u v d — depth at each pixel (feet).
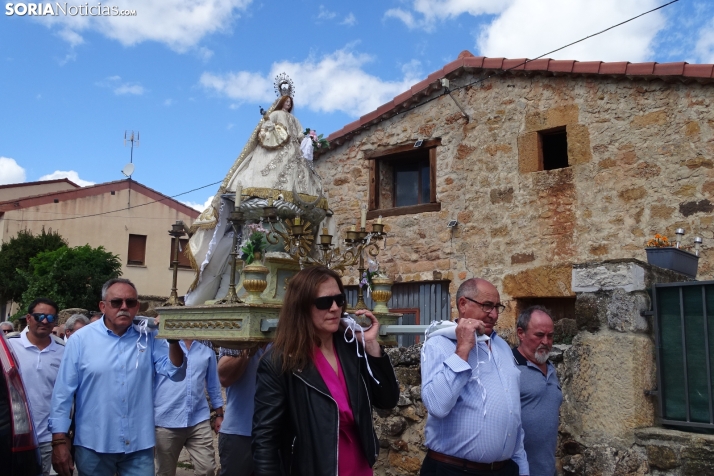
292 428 8.95
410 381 17.58
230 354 12.42
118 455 12.52
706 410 13.07
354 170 34.71
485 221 30.01
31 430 10.03
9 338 16.72
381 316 12.41
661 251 17.78
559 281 27.30
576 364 14.49
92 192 77.00
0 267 68.28
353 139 34.96
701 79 24.68
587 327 14.52
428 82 32.12
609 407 13.85
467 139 31.04
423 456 16.83
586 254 27.02
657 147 25.81
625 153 26.55
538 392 12.01
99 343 12.69
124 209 78.38
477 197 30.40
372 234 13.34
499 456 10.30
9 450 9.22
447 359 10.16
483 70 30.60
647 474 13.14
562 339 20.83
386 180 34.35
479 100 30.86
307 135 13.96
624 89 26.86
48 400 16.38
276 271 11.98
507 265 29.04
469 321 10.33
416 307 32.01
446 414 10.09
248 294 11.55
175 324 11.44
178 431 17.26
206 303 11.32
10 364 10.09
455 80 31.63
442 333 10.81
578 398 14.33
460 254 30.53
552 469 12.03
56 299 57.21
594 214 27.04
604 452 13.65
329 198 35.29
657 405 13.98
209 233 12.79
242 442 12.83
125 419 12.48
